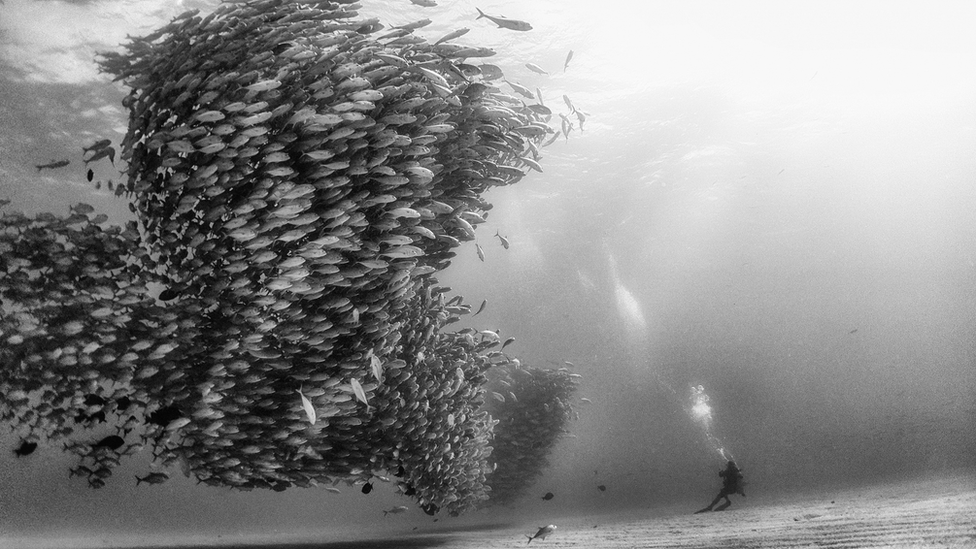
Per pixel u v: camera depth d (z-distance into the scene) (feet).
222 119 19.56
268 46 21.16
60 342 21.33
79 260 21.36
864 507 34.27
